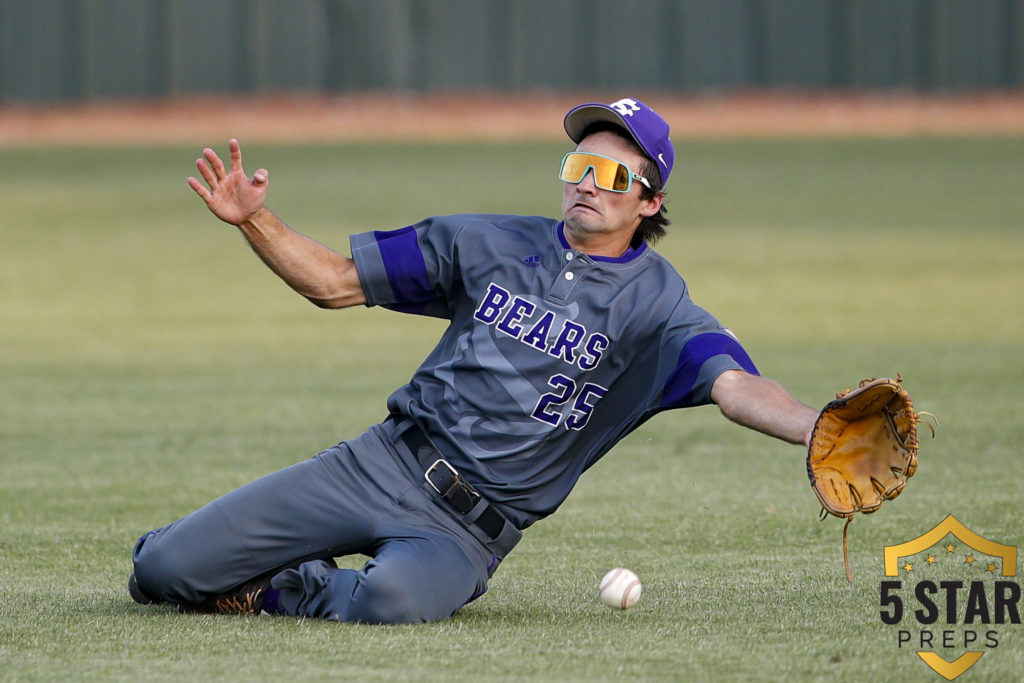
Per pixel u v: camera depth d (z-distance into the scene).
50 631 14.36
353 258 15.84
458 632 14.26
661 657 13.31
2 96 119.25
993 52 120.06
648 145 15.10
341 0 122.00
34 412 31.58
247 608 15.27
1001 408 30.14
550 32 122.56
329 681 12.38
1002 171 87.81
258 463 26.08
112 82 120.19
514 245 15.59
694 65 122.00
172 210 76.44
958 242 61.91
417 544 14.93
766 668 12.92
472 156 100.00
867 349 38.97
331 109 120.62
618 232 15.34
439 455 15.28
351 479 15.36
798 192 80.88
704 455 26.73
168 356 39.88
